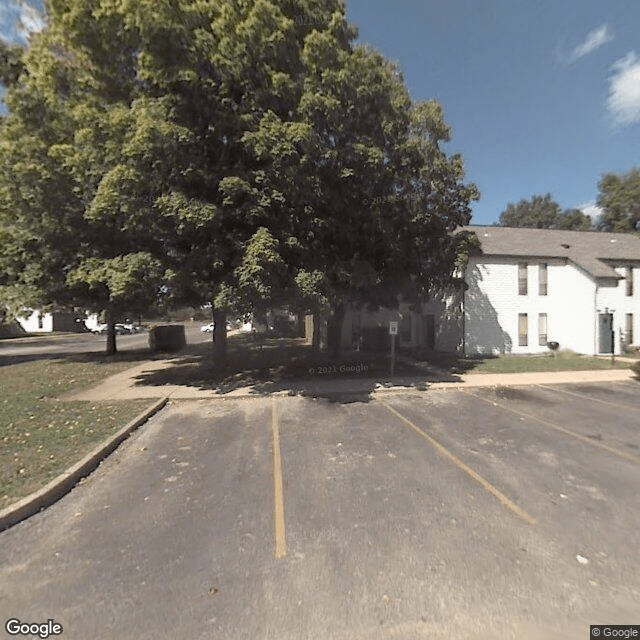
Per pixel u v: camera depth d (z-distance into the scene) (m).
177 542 3.94
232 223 10.16
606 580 3.28
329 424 8.08
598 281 20.38
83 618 2.96
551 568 3.44
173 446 6.91
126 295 9.73
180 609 3.02
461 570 3.42
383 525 4.18
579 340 20.86
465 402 9.98
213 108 9.49
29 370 16.20
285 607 3.01
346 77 9.86
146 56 8.79
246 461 6.11
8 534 4.17
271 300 10.15
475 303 21.02
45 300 12.74
